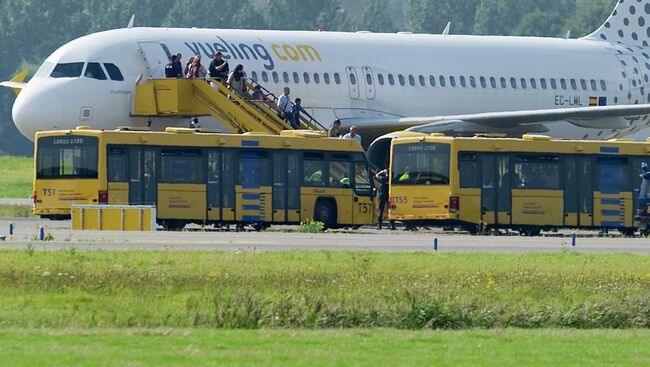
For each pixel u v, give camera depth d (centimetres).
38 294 12662
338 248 16900
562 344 10438
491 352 9906
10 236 18275
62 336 10219
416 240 18850
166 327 11019
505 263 15350
